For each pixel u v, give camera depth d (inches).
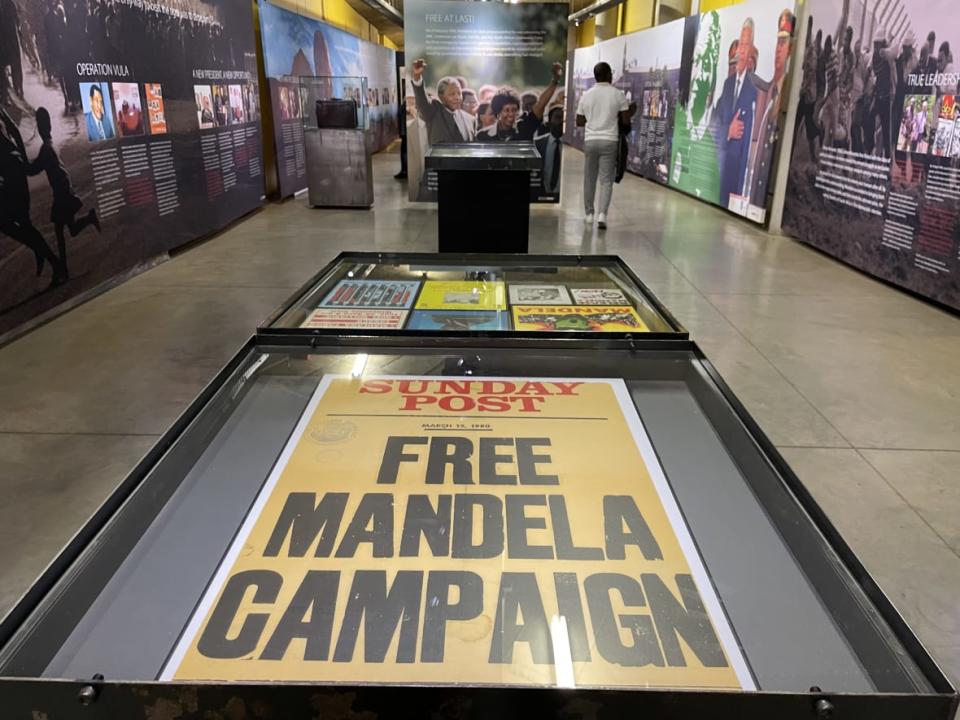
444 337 64.2
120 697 29.4
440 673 30.5
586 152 267.7
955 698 29.2
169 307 169.9
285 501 41.9
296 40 367.9
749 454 47.6
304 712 29.5
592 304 75.5
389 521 40.1
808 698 28.9
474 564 36.8
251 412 52.7
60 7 163.2
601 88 259.4
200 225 243.1
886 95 196.7
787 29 257.3
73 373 130.3
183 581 35.8
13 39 147.5
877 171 201.2
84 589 35.3
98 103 179.2
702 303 177.8
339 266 90.4
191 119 235.3
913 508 91.4
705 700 29.1
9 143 146.1
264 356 62.5
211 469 45.1
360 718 29.6
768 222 277.1
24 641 32.4
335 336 64.5
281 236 255.3
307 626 32.9
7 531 84.2
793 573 36.8
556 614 33.6
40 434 107.3
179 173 226.4
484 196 202.4
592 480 44.2
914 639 32.0
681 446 48.7
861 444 107.8
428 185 321.7
